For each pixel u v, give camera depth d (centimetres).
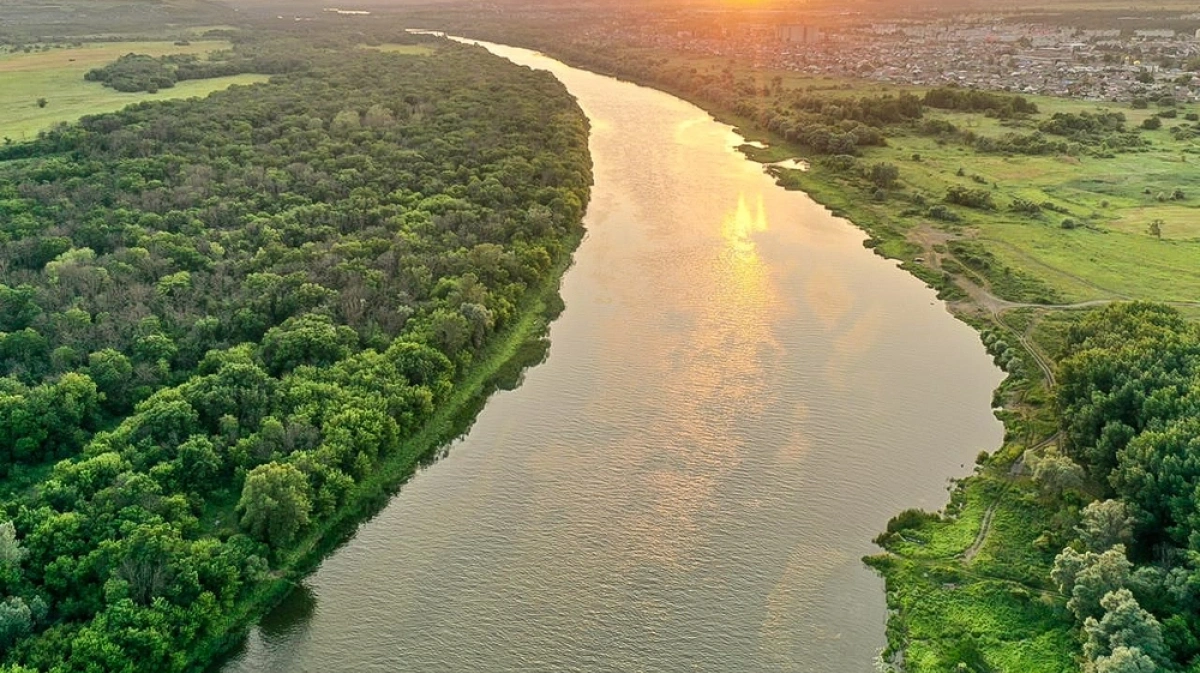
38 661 6625
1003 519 9031
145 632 6956
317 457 9219
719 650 7706
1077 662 7106
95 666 6644
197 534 8581
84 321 11325
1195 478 7506
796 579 8456
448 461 10400
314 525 9025
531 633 7925
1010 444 10369
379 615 8138
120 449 9200
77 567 7519
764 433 10731
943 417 11081
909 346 12912
